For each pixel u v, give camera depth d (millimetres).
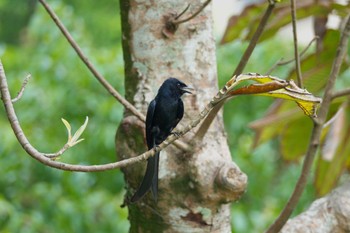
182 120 8750
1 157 19312
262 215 17750
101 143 18188
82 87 18688
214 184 8469
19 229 16859
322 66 10508
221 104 8258
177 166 8570
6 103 6566
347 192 9320
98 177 19172
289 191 19266
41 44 20609
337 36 10367
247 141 19766
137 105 8898
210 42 9008
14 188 19328
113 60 18359
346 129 10297
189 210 8578
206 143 8641
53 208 17641
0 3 36344
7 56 19938
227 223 8773
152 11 8891
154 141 8586
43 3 8570
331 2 10203
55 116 18938
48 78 18953
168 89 8602
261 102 20047
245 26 10648
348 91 8969
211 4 9062
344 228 9211
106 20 33250
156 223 8711
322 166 10727
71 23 19531
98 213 17578
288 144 11062
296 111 10648
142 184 8102
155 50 8875
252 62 19562
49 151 18781
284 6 10281
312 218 9203
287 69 19328
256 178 19234
